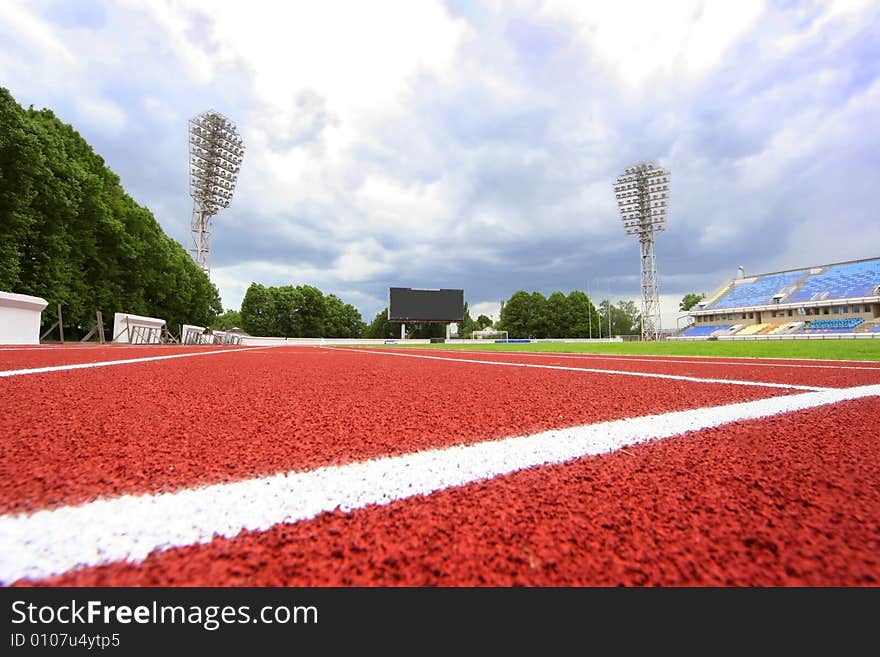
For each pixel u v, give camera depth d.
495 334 61.12
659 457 1.06
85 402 1.79
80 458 0.98
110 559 0.54
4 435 1.19
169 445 1.12
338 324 60.19
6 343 9.19
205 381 2.74
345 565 0.55
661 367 5.09
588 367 5.05
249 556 0.56
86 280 19.20
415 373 3.84
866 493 0.82
